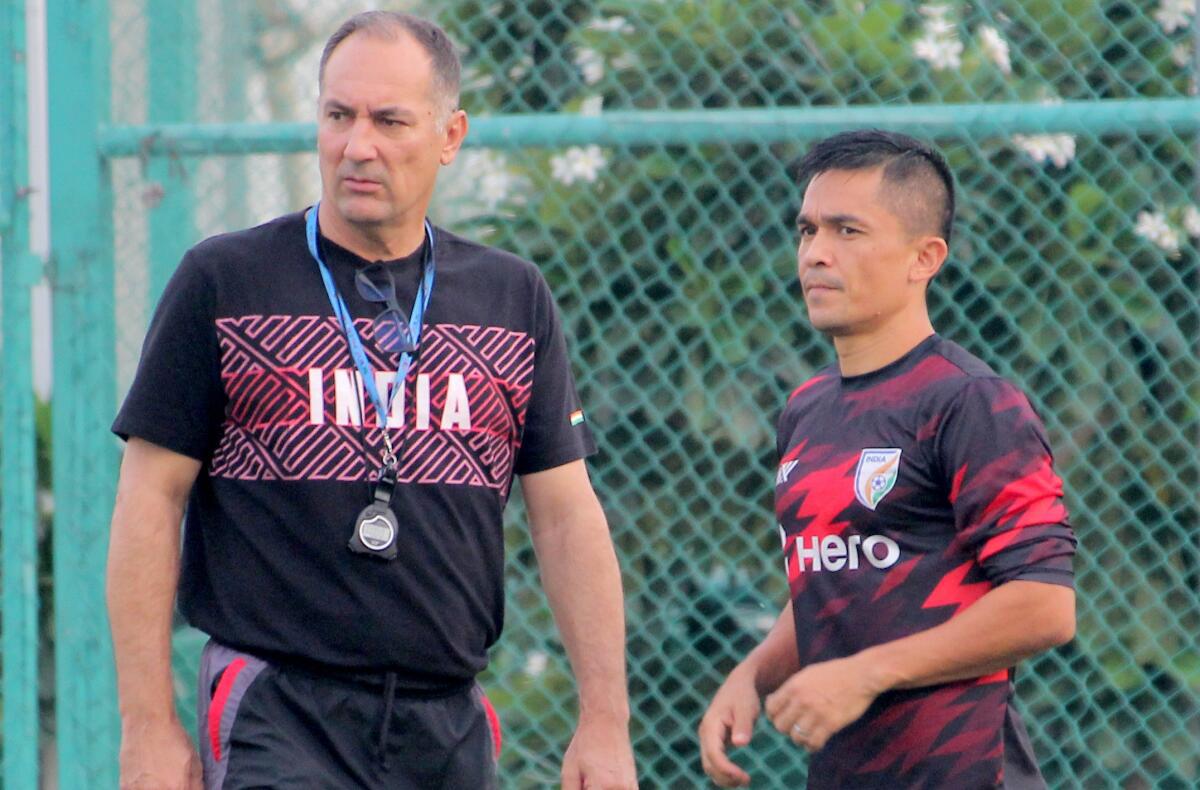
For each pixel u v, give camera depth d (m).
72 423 15.00
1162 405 15.98
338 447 10.05
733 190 15.98
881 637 10.02
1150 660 15.88
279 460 10.05
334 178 10.05
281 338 10.10
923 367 10.31
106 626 14.94
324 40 15.87
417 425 10.20
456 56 10.59
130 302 15.23
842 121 15.21
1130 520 15.96
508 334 10.62
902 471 10.04
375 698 10.19
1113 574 15.96
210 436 10.22
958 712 9.94
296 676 10.09
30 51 15.17
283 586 10.05
